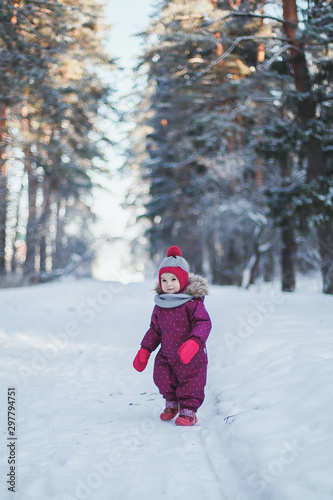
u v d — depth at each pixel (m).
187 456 2.75
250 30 14.92
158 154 26.02
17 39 11.55
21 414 4.00
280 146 12.55
